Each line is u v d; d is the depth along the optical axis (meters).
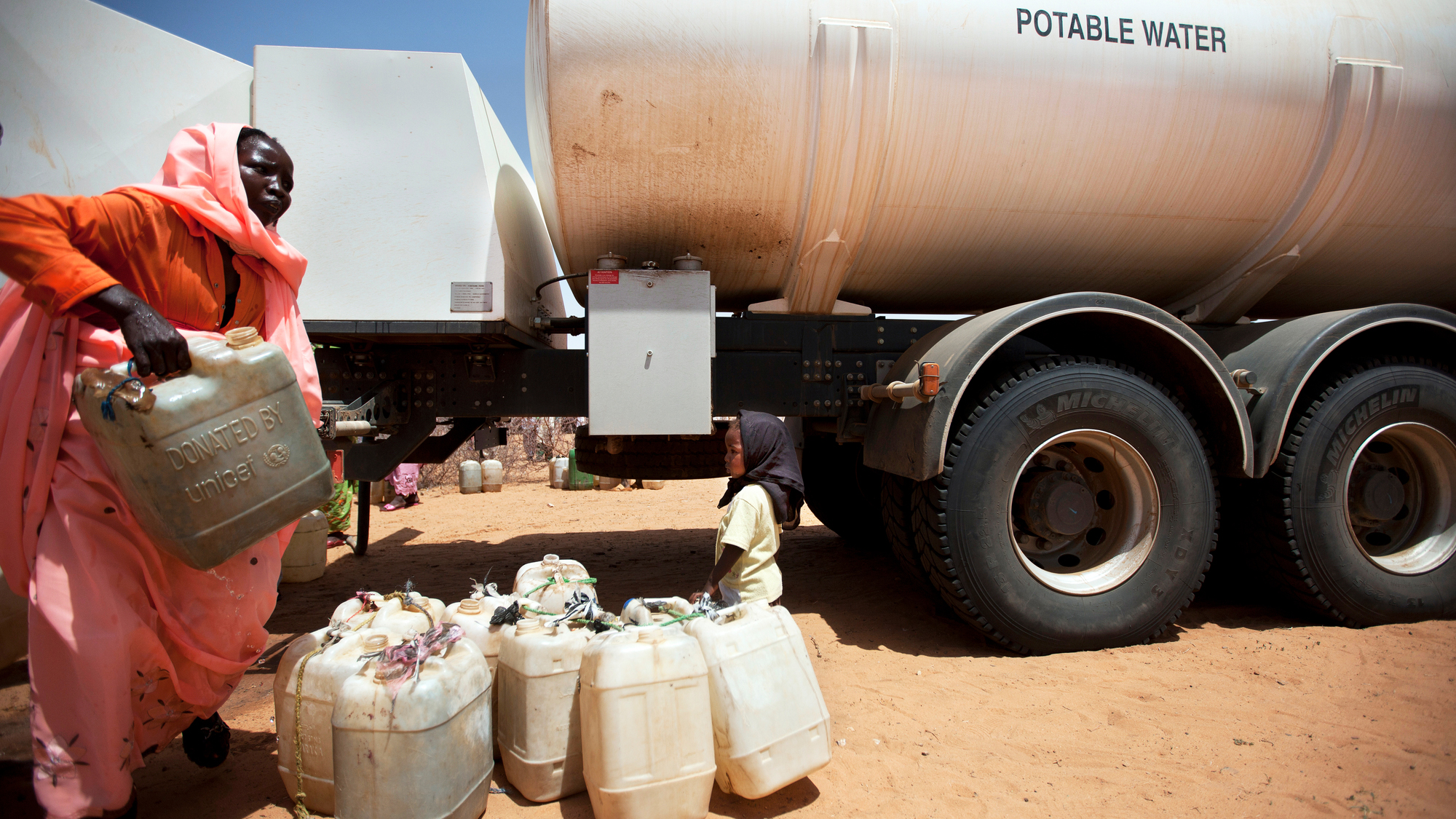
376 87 3.25
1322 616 3.74
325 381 3.57
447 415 3.62
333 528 6.29
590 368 3.28
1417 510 4.04
